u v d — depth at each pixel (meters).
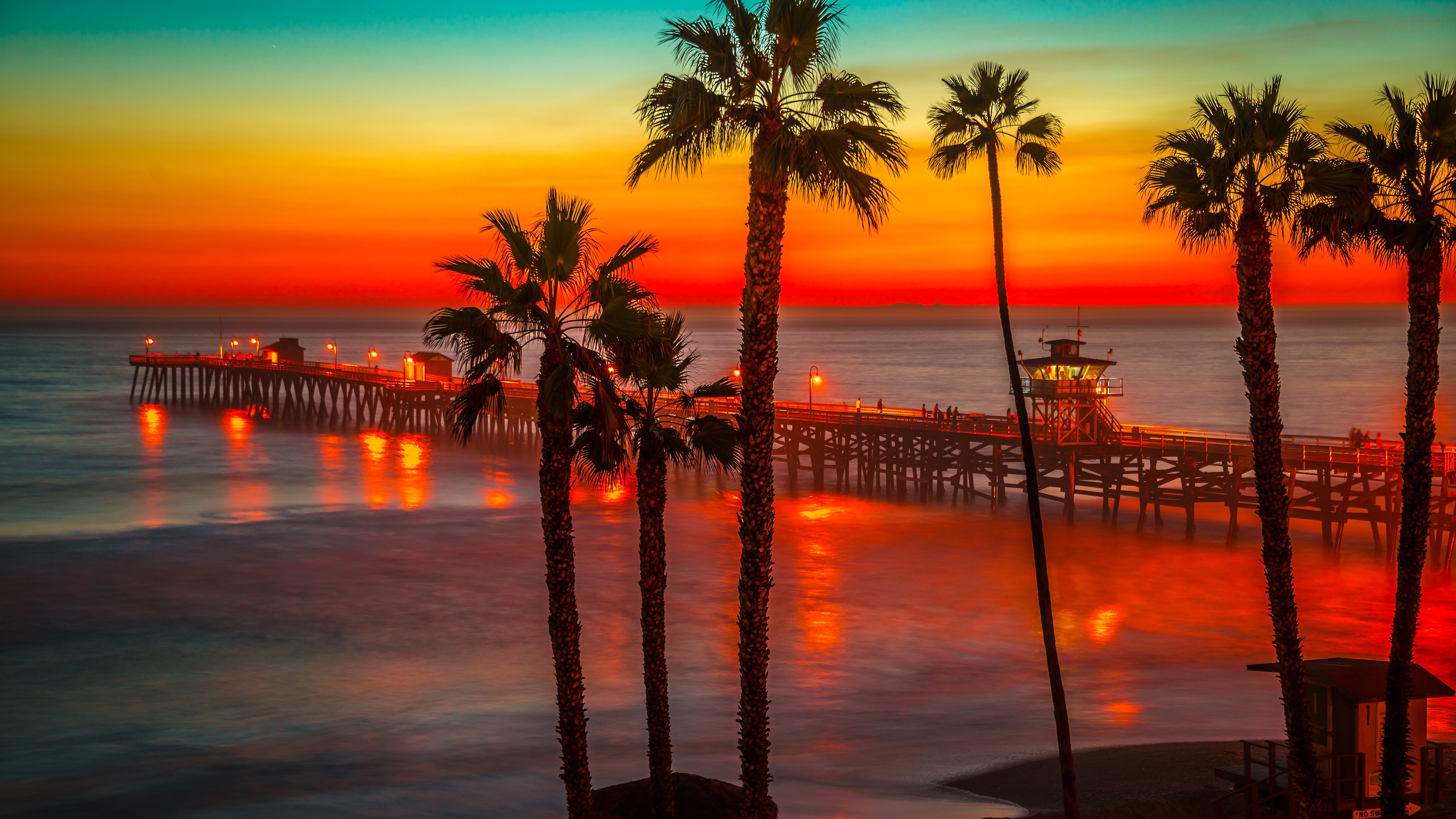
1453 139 17.59
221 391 147.38
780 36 14.95
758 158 15.23
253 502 58.88
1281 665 17.30
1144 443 53.88
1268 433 17.05
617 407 17.33
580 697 17.11
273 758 24.25
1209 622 35.78
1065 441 56.22
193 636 33.72
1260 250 17.08
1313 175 17.38
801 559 45.56
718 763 23.66
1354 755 18.05
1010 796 21.77
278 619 35.59
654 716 18.23
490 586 40.00
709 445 18.11
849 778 22.94
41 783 22.88
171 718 26.84
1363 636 34.06
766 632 16.33
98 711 27.33
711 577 41.41
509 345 16.92
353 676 30.09
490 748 24.88
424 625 35.03
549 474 16.81
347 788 22.59
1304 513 48.56
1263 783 18.83
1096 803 20.75
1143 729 25.89
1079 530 53.00
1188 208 18.08
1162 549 48.12
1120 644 33.38
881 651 32.50
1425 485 17.48
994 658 31.92
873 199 15.34
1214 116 17.56
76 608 36.75
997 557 46.19
